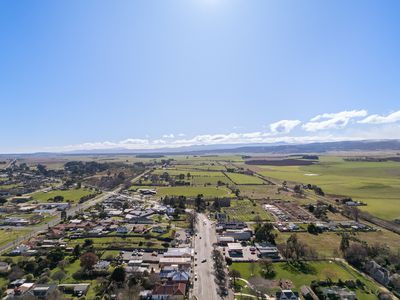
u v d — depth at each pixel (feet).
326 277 398.21
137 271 407.03
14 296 347.36
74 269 423.64
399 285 365.40
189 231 604.49
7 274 409.49
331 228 620.49
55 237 567.18
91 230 602.03
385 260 432.66
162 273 403.13
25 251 493.77
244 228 622.54
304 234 588.91
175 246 519.19
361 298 348.18
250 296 354.74
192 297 353.31
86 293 359.05
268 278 398.42
